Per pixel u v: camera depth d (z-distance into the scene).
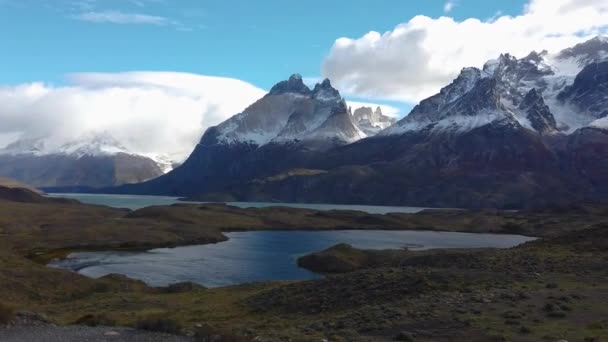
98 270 131.12
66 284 88.25
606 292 45.12
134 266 138.88
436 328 35.44
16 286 81.75
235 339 35.38
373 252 148.25
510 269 60.03
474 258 72.69
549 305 38.94
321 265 136.25
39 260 148.25
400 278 56.41
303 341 33.94
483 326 34.88
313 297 56.25
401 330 35.81
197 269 133.25
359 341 33.25
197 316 56.56
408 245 195.12
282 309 54.91
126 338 35.81
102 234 198.88
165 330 39.22
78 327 40.81
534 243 88.31
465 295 46.00
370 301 50.81
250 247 189.62
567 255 68.94
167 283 111.00
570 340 30.47
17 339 35.03
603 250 71.94
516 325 34.78
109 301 71.06
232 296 72.12
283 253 170.38
